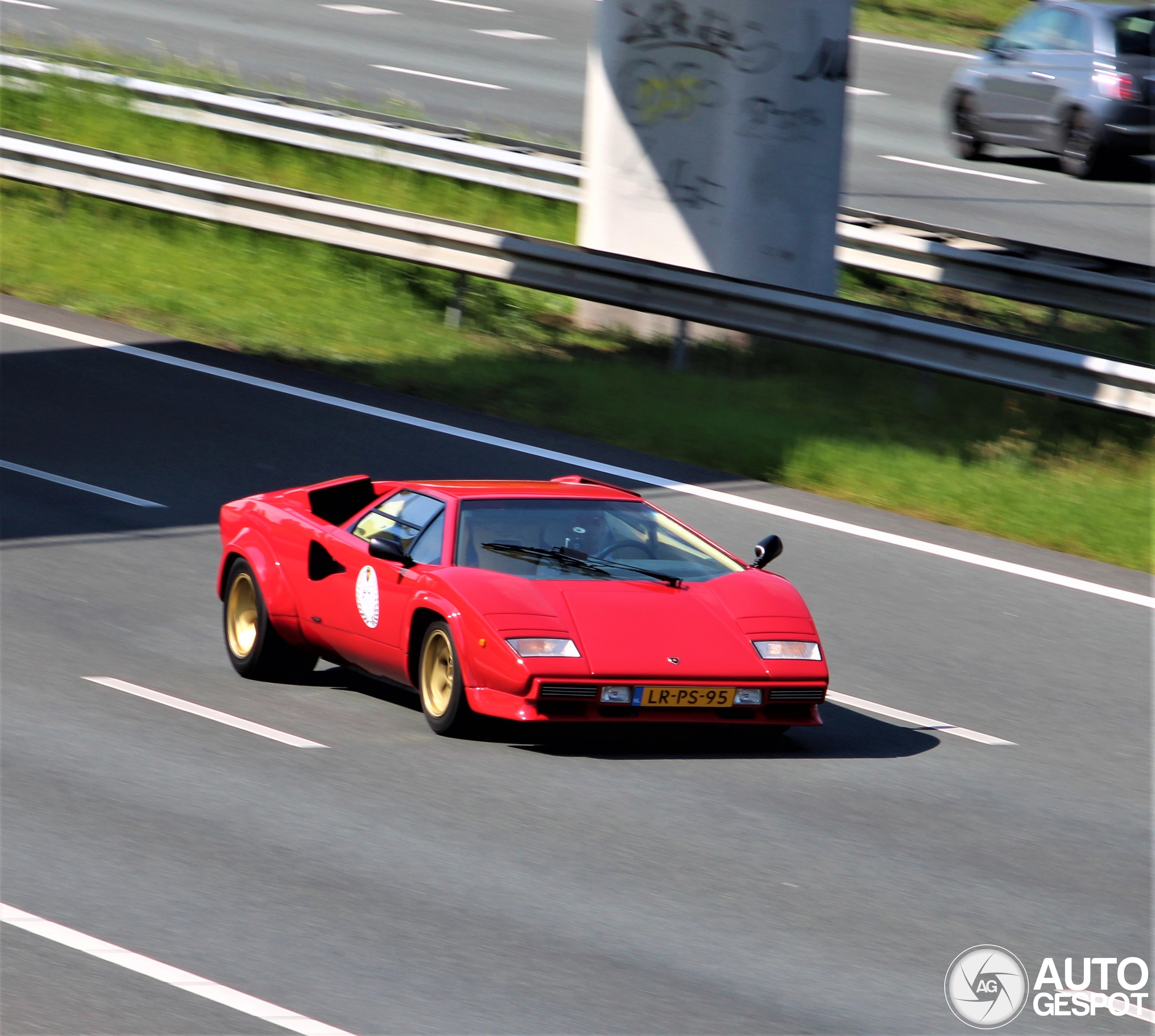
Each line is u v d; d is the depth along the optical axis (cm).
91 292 8094
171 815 2933
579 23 14588
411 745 3384
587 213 7612
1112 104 10156
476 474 5669
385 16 14350
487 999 2262
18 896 2550
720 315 6825
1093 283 7294
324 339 7581
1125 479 5947
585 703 3228
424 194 9469
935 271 7781
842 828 3022
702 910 2603
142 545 4859
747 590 3503
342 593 3653
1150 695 3988
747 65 7050
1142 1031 2280
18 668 3778
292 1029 2155
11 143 8881
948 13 15700
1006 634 4400
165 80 10725
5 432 5966
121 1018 2167
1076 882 2823
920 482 5759
